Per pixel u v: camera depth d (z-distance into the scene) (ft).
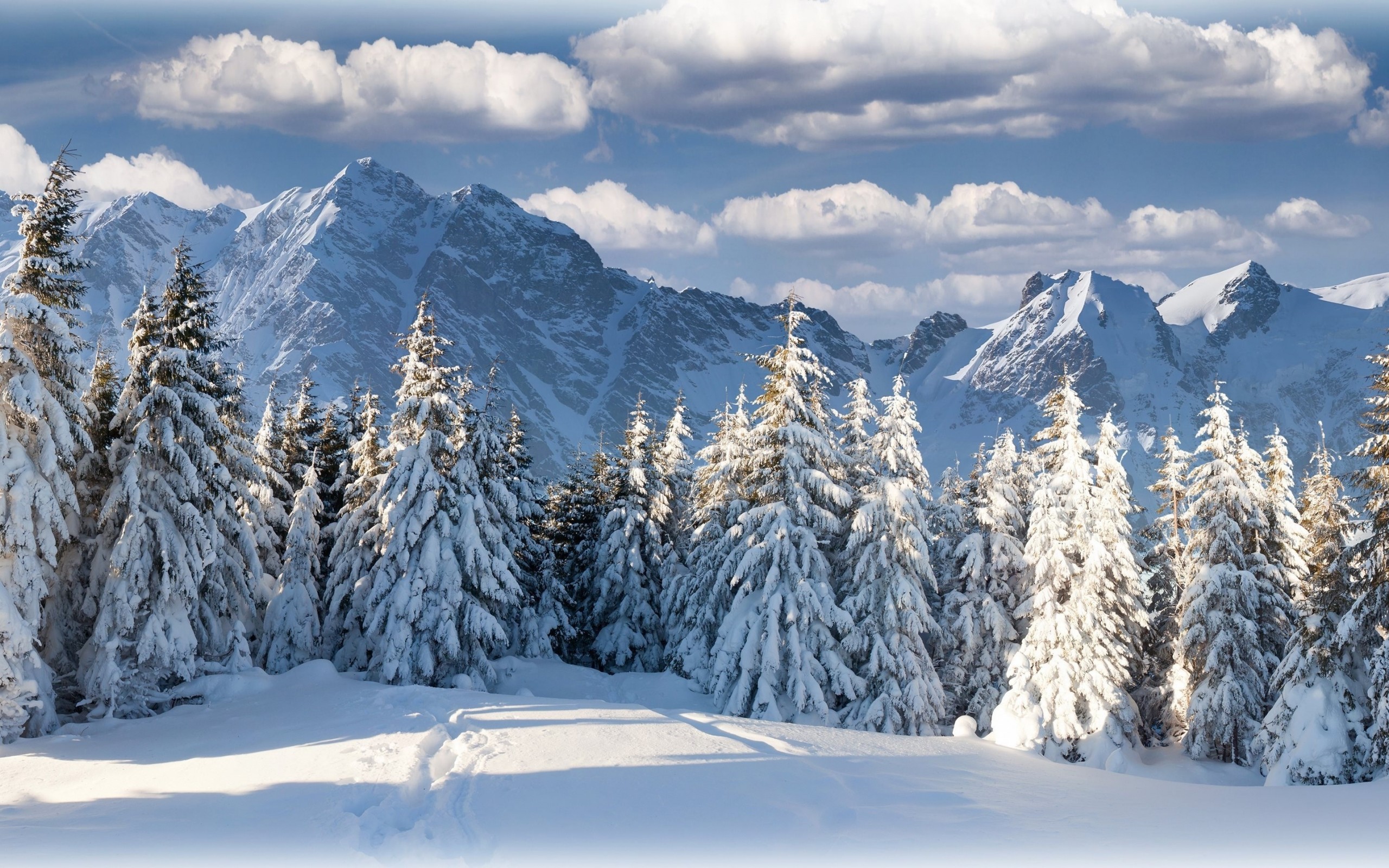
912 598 103.91
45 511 77.46
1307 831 44.86
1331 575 90.12
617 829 43.91
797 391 105.09
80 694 89.56
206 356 97.81
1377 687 82.23
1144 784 59.88
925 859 40.14
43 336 79.82
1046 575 105.81
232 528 98.63
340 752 56.80
